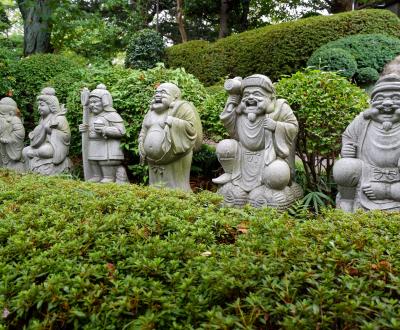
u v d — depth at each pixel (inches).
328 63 337.7
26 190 147.3
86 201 127.5
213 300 77.0
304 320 66.6
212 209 127.6
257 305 71.4
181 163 193.5
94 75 276.4
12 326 80.4
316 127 196.7
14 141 264.2
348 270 81.2
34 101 381.4
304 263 82.8
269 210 124.2
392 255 86.0
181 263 89.8
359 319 67.2
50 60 399.2
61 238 100.3
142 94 233.0
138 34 517.3
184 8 630.5
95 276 84.0
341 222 105.0
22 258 93.3
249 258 84.7
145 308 76.6
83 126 216.5
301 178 215.8
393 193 147.3
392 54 359.9
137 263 84.9
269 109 170.1
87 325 72.9
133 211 119.7
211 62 465.7
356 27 386.0
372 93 151.2
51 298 76.5
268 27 427.8
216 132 234.4
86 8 599.8
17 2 455.2
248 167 175.8
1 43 571.5
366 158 152.9
